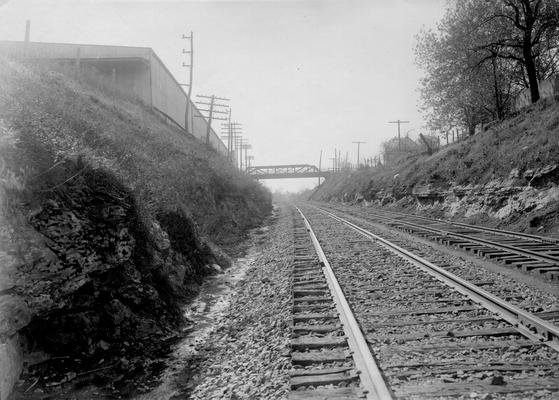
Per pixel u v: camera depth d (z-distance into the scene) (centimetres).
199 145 3572
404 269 930
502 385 381
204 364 574
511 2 2425
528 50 2481
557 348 457
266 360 512
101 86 2492
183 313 800
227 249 1575
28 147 620
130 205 764
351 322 558
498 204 1838
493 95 2962
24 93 895
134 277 705
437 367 424
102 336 607
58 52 2922
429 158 3300
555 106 1936
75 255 592
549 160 1592
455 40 2597
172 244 1007
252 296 892
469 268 958
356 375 415
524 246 1176
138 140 1647
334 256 1146
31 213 552
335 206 4706
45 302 529
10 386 464
